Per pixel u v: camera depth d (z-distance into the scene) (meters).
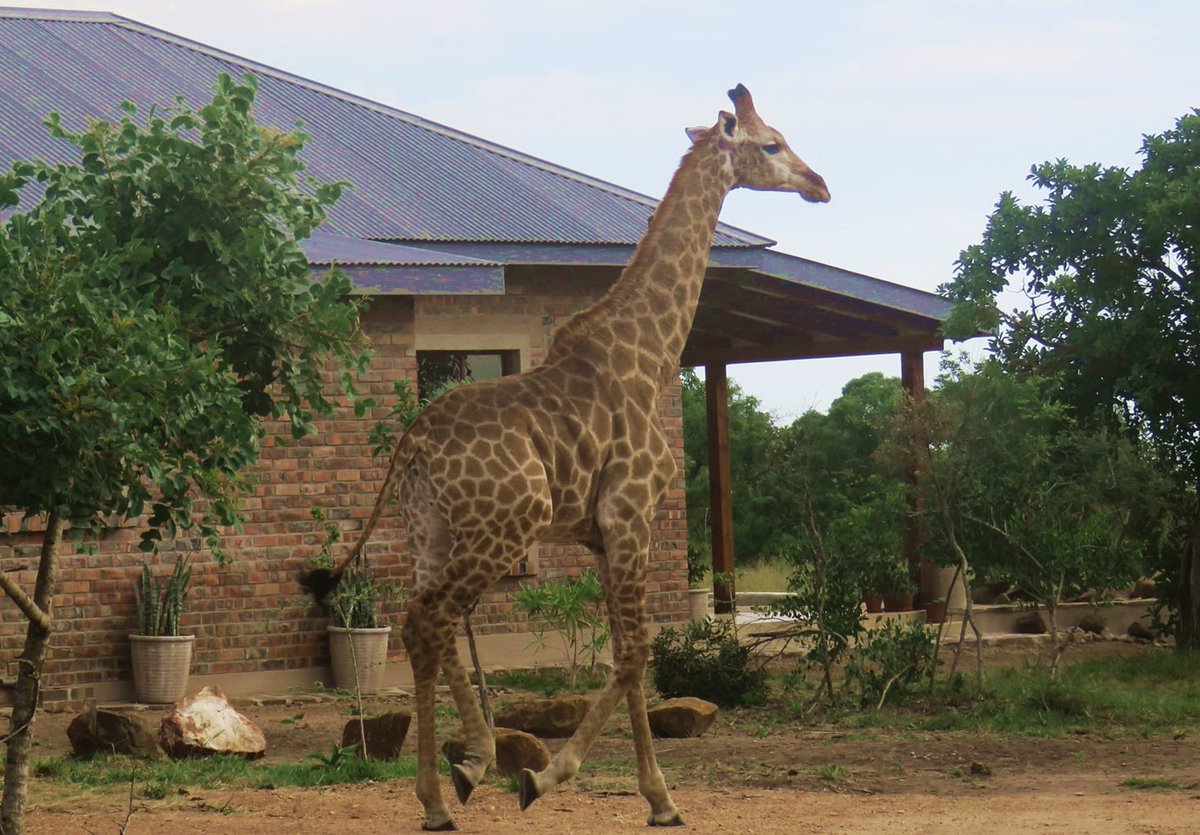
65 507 6.42
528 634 16.34
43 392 6.10
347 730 10.74
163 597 14.23
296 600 14.99
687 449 33.16
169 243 7.58
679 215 8.94
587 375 8.12
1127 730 11.95
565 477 7.85
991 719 12.48
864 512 14.41
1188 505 16.91
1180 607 17.03
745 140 9.31
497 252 16.42
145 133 7.70
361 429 15.29
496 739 9.58
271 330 7.85
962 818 8.05
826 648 13.75
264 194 7.72
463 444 7.64
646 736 7.91
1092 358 16.78
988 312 16.80
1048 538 13.96
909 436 14.24
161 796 9.11
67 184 7.56
